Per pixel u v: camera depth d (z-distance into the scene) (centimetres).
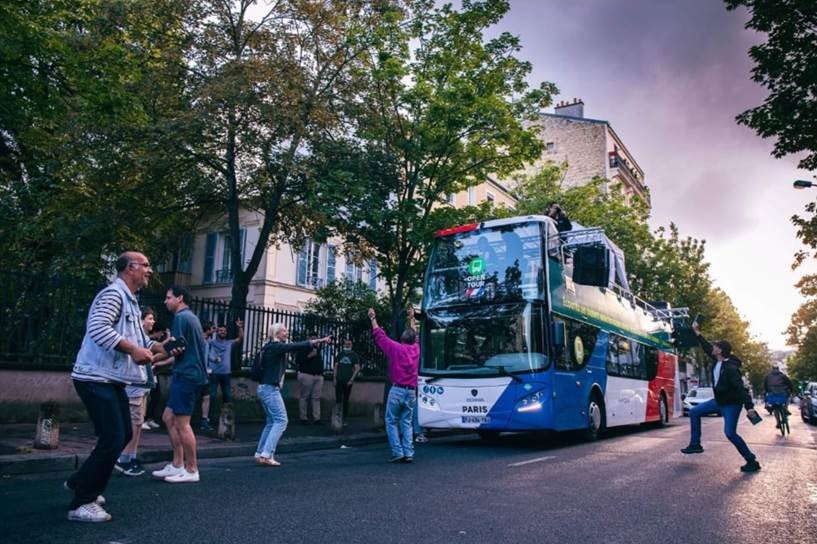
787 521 510
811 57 959
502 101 1478
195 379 626
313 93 1395
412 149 1436
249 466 788
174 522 446
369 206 1371
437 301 1200
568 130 4862
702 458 953
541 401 1063
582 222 2734
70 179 1518
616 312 1538
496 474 753
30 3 1330
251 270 1603
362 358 1773
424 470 783
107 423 440
